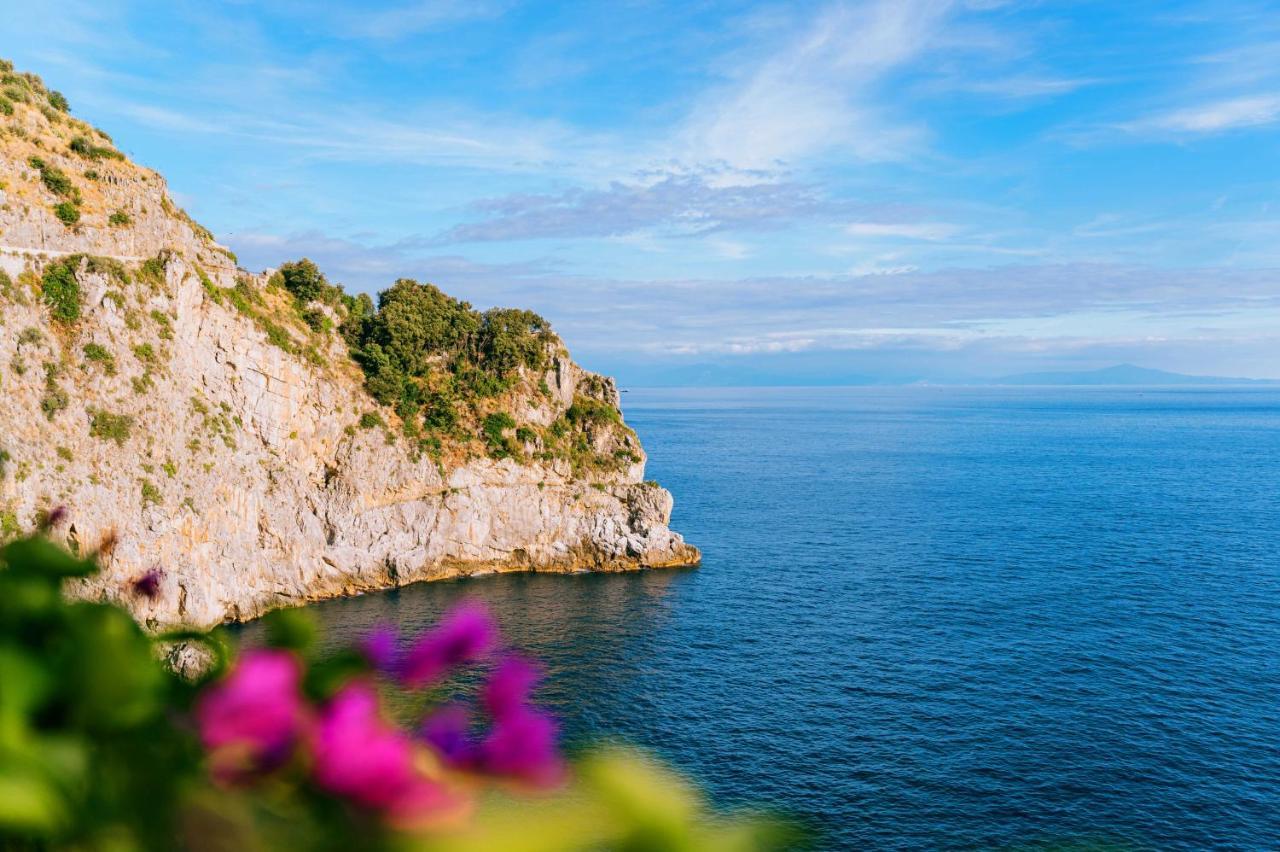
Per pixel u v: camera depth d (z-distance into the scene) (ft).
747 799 132.98
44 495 188.85
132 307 229.25
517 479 318.45
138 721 5.96
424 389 320.70
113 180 243.81
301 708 5.78
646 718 164.45
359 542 286.66
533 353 349.00
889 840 122.52
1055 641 208.03
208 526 234.58
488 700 5.63
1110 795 134.51
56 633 6.84
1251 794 135.23
